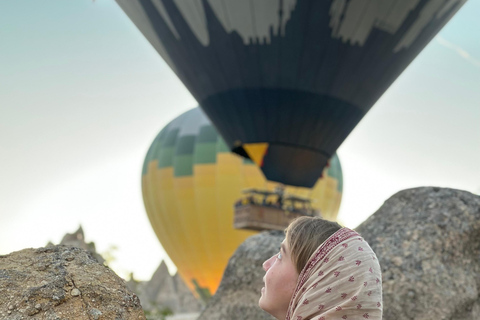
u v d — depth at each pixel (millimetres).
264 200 25875
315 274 1293
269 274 1399
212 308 4305
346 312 1244
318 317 1258
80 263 1924
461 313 3428
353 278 1260
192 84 19750
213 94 19375
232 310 4172
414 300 3451
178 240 34812
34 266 1864
